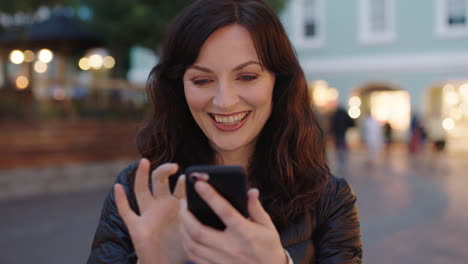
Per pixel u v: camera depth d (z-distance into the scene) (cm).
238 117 103
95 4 945
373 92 1650
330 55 1588
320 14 1589
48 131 773
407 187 777
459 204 629
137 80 1655
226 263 76
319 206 112
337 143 1022
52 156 774
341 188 116
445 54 1448
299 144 114
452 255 410
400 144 1548
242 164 120
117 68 1233
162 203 90
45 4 853
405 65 1500
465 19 1421
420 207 612
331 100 1603
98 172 815
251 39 98
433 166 1060
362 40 1545
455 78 1448
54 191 755
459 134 1511
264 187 115
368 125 1070
